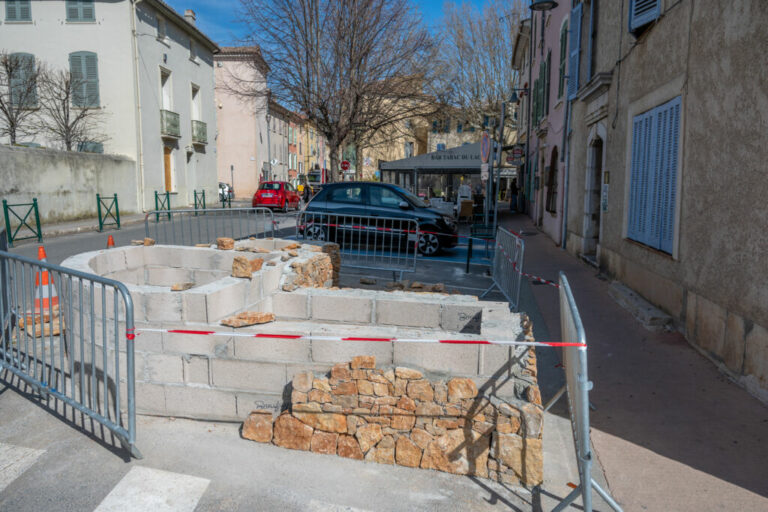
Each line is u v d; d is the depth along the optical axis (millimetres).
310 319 4535
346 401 3285
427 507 2840
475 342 3180
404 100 21938
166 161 25656
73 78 21266
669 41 6293
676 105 6039
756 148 4293
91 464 3146
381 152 37281
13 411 3824
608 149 9109
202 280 5641
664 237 6391
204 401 3674
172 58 25406
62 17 21219
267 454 3309
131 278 5594
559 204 13844
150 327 3709
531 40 23203
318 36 19484
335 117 20328
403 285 6445
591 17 10508
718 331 4906
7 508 2725
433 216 11867
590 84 9711
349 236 11828
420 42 20422
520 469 3080
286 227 17141
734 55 4688
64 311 4492
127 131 21859
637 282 7379
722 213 4867
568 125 12891
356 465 3221
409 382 3213
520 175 28594
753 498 3008
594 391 4527
